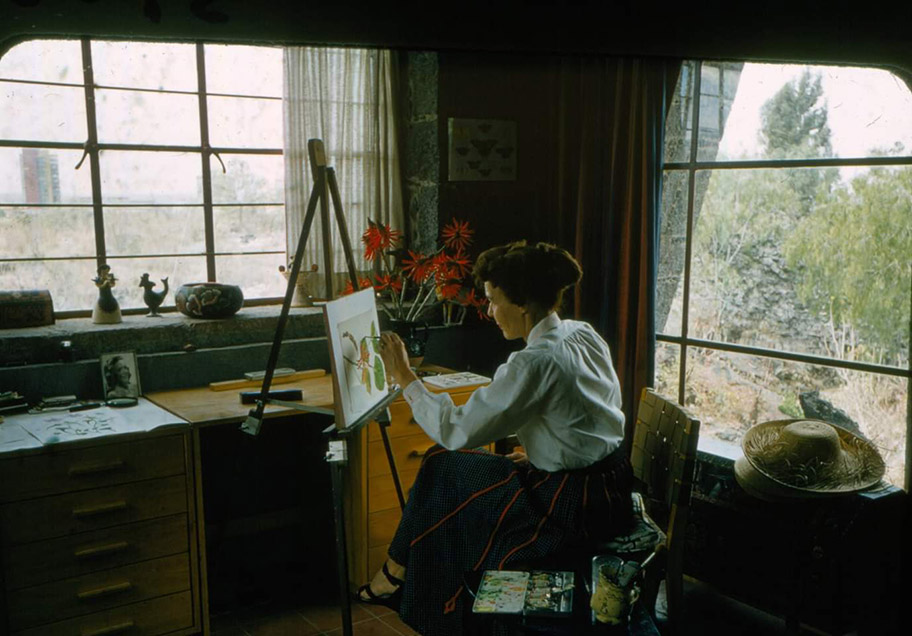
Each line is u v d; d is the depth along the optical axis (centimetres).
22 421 255
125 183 315
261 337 326
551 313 217
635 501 230
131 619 249
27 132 294
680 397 326
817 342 288
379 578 226
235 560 324
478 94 348
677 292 322
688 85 303
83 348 289
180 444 251
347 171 346
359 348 225
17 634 230
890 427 269
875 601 246
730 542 268
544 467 206
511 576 180
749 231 299
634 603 164
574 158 334
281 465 334
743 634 266
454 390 299
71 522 235
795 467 242
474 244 362
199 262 336
